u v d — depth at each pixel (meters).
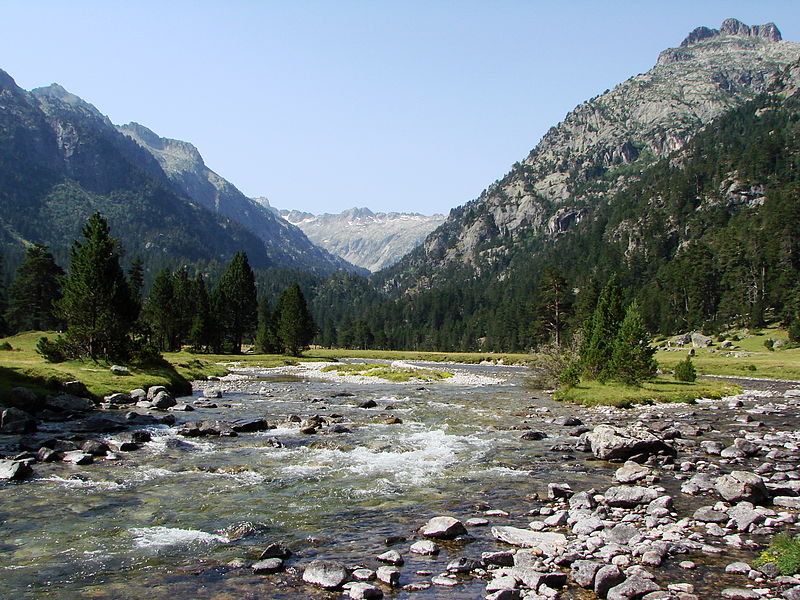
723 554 11.89
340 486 17.94
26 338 74.88
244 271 128.62
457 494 17.11
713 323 135.88
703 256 151.75
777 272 137.12
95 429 26.88
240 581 10.49
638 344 50.47
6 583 10.26
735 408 40.50
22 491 16.67
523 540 12.67
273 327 134.62
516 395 49.97
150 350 53.25
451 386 60.91
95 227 51.31
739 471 18.55
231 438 26.48
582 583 10.49
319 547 12.48
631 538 12.70
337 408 39.06
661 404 42.72
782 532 13.16
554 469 20.69
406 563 11.52
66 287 49.75
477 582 10.55
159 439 25.41
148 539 12.79
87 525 13.71
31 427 25.86
